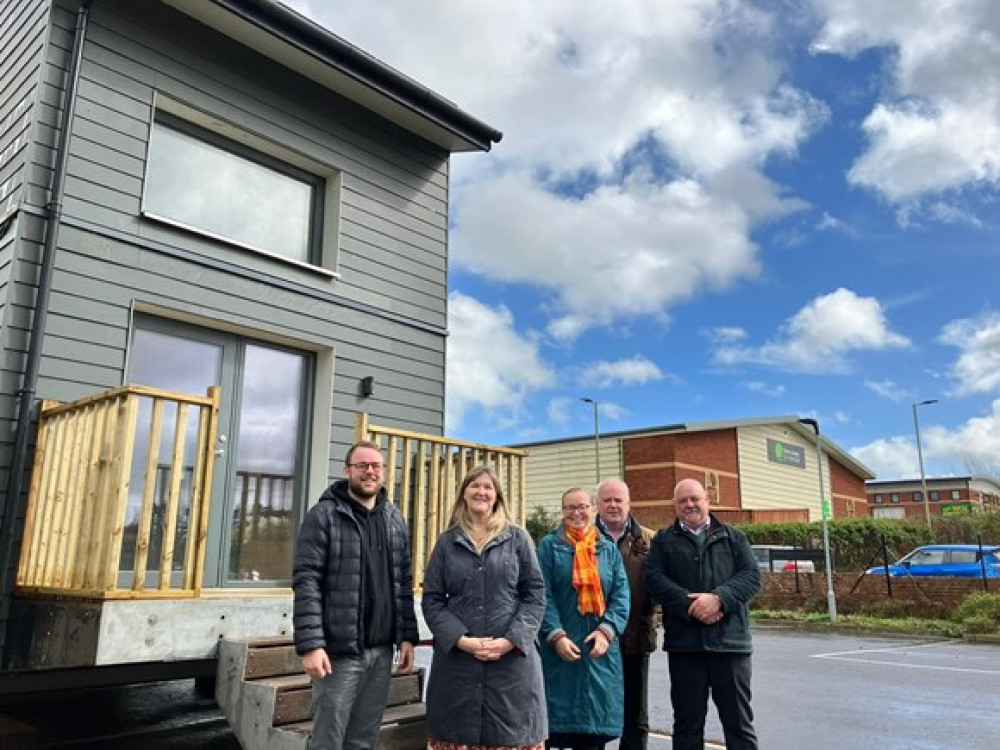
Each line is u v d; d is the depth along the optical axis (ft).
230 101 21.57
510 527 11.76
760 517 89.30
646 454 85.46
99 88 18.99
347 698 11.27
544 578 12.51
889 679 28.58
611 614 12.66
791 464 100.73
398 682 15.69
